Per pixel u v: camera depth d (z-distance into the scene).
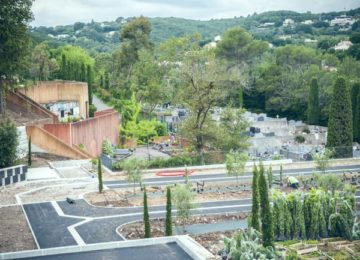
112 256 33.38
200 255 35.31
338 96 81.19
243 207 55.41
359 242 46.00
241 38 162.50
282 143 96.56
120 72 149.50
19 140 76.38
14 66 80.19
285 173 71.75
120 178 69.12
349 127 81.38
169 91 113.31
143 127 91.62
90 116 109.06
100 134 93.69
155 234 46.38
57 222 50.56
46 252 33.81
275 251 40.03
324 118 117.19
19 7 78.88
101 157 77.62
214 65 80.88
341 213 47.16
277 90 137.38
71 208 55.47
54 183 66.31
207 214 52.88
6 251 42.19
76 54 154.88
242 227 48.44
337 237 47.41
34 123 84.00
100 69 161.75
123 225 49.31
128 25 147.38
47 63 115.31
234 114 84.69
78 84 102.12
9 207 55.88
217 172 72.94
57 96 99.75
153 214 53.09
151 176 70.75
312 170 73.12
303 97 128.88
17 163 69.19
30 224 49.97
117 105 127.12
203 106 80.19
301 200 48.44
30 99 90.94
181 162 76.06
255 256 38.44
